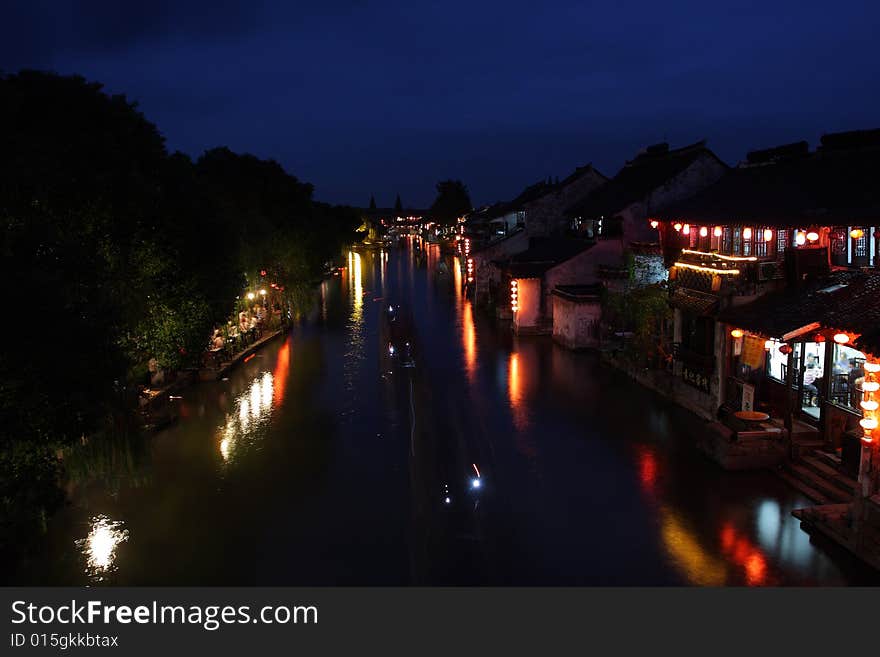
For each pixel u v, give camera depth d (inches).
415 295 2316.7
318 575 504.4
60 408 460.8
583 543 545.0
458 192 4707.2
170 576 506.9
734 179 1032.8
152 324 788.0
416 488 660.7
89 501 643.5
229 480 690.2
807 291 722.2
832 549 526.9
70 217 626.8
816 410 720.3
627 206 1382.9
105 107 746.8
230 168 1750.7
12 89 571.8
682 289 972.6
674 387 954.1
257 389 1062.4
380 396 1005.2
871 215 654.5
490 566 511.5
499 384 1066.7
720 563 508.4
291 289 1681.8
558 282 1498.5
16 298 429.7
